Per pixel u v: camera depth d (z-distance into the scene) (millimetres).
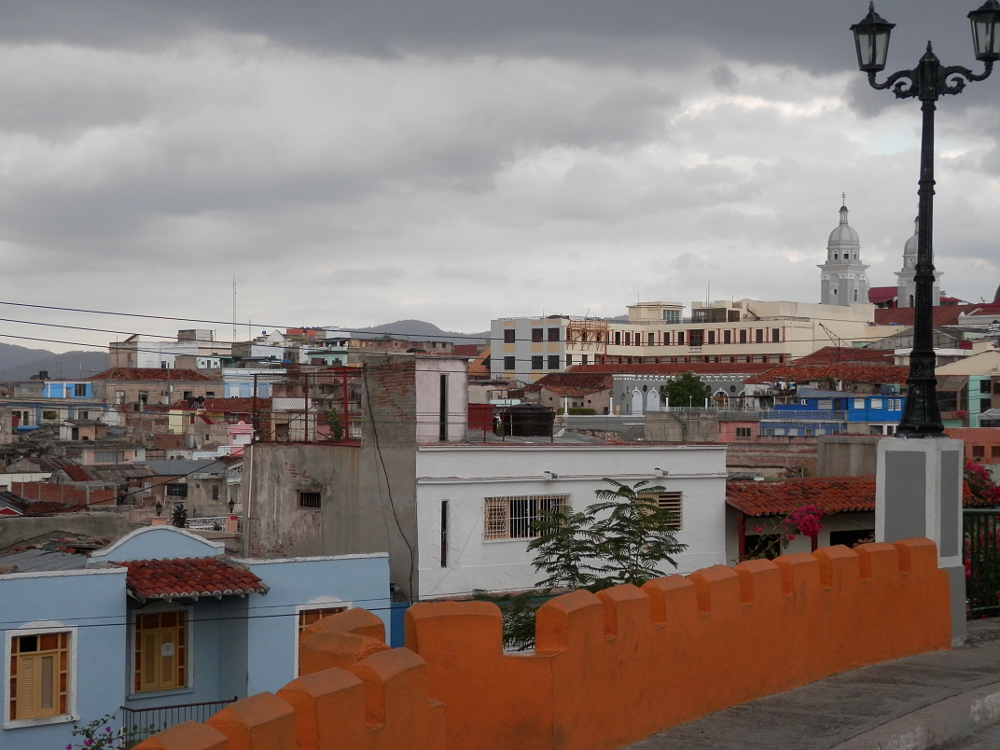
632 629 9500
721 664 10633
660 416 68312
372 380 27000
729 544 28516
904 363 97812
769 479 35875
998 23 13516
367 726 6902
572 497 26578
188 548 24328
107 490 55156
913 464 13984
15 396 98500
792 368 82500
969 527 15703
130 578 22250
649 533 19953
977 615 15633
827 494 29406
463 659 8461
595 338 137625
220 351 119125
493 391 105938
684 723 10086
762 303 142000
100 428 90375
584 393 107062
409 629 8500
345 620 8539
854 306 143875
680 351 142125
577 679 8805
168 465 63000
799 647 11695
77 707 21188
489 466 25875
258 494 30016
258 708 6293
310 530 28328
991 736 10523
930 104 13797
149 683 22562
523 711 8523
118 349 118750
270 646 23250
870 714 10383
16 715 20781
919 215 14109
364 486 26891
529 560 25906
